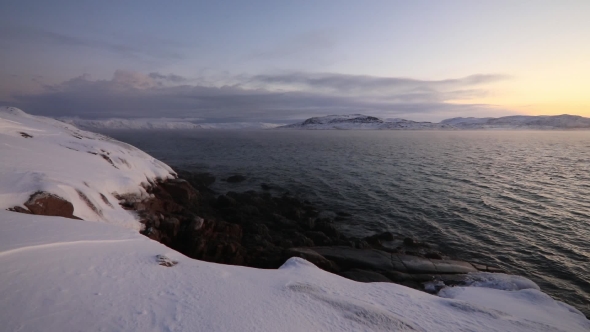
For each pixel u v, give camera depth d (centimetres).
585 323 997
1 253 695
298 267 1130
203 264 929
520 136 19388
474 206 2861
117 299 610
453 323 805
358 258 1634
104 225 1102
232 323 604
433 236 2200
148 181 2414
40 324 492
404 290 1037
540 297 1183
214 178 4144
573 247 1991
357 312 752
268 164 5616
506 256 1881
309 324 661
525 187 3625
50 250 770
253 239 1933
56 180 1398
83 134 3719
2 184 1203
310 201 3097
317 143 11775
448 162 5872
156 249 960
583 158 6650
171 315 590
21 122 2902
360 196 3262
